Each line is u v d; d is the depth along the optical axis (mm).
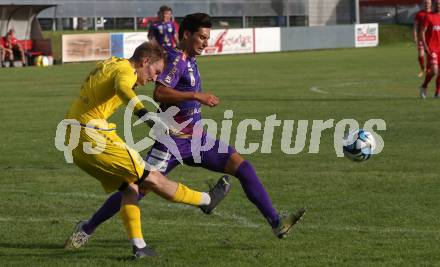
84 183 24422
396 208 20250
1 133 35594
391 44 136125
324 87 57219
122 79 15094
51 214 20250
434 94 49625
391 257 15828
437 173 24844
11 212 20469
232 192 22641
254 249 16656
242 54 111625
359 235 17688
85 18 127562
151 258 15922
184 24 17172
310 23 144250
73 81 66625
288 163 27312
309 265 15344
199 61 95125
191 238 17672
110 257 16188
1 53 89750
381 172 25203
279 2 140375
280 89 56156
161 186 16109
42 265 15625
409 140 31516
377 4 158750
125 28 130375
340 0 145625
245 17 137500
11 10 91062
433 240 17141
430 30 46594
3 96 53625
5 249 16891
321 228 18375
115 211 16656
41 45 93438
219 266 15359
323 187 23078
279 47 118625
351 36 128125
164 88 16766
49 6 92750
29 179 25109
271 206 16766
